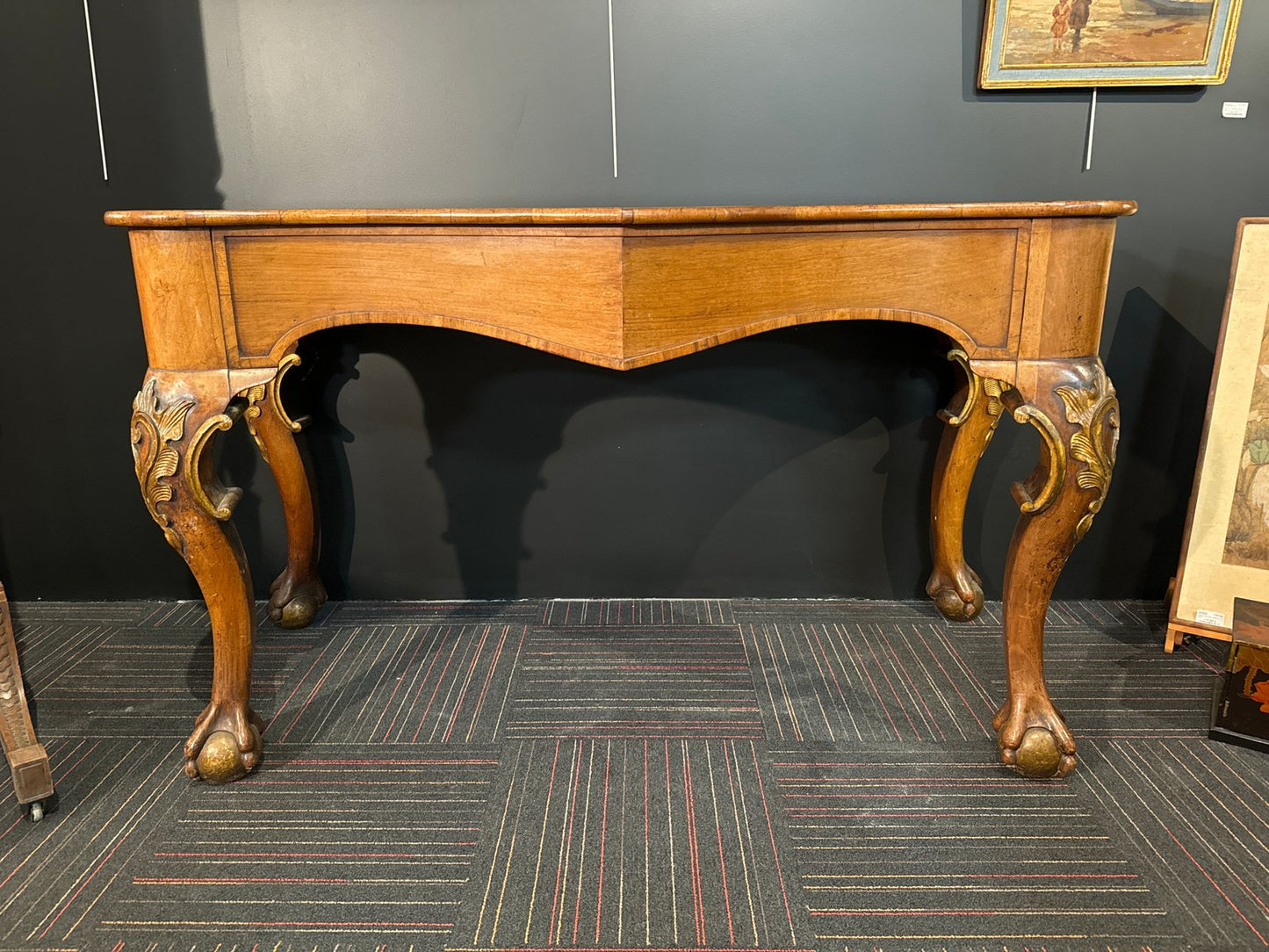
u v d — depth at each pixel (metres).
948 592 1.98
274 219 1.27
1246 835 1.32
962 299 1.34
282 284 1.32
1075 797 1.41
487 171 1.84
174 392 1.32
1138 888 1.22
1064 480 1.36
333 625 2.01
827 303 1.34
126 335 1.96
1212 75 1.71
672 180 1.84
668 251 1.26
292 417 1.98
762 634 1.95
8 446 2.03
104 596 2.13
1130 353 1.93
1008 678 1.49
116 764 1.51
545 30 1.77
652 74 1.78
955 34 1.75
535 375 1.97
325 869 1.26
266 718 1.64
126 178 1.86
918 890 1.22
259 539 2.09
